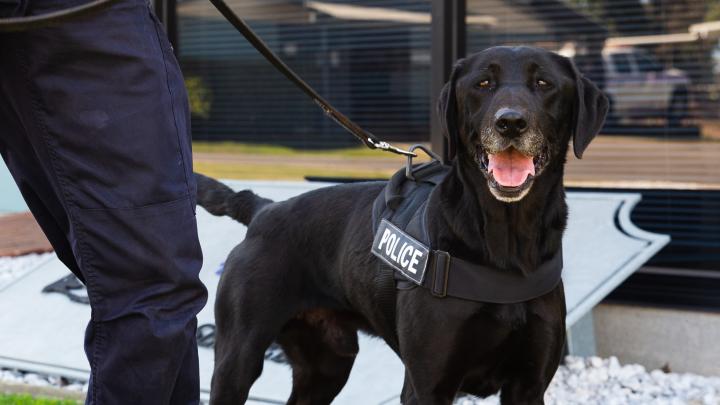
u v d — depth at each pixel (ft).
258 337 12.26
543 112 10.29
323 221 12.41
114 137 8.55
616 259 16.07
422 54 20.74
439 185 11.18
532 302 10.52
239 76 23.08
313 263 12.41
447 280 10.45
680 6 18.01
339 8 21.68
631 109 18.58
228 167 23.41
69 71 8.44
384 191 12.00
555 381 15.79
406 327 10.78
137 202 8.66
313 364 13.67
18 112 8.71
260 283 12.30
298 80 11.19
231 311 12.42
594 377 15.94
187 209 9.00
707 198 17.89
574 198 17.87
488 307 10.38
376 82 21.34
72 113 8.48
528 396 10.99
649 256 16.05
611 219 17.12
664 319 16.83
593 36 18.86
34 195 9.57
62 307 18.56
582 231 16.93
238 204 13.47
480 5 19.74
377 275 11.47
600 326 17.39
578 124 10.60
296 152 22.45
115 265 8.71
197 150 23.82
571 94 10.69
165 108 8.84
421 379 10.77
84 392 15.67
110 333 8.82
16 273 22.43
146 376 8.79
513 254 10.37
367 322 12.34
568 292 15.47
